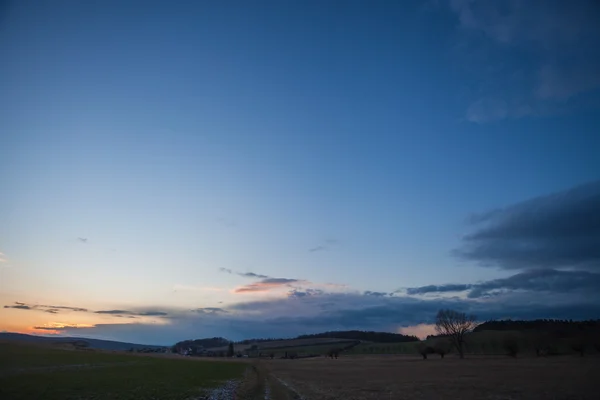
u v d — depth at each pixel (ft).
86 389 135.64
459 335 468.75
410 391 155.94
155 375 218.59
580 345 427.74
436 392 149.38
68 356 314.14
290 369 349.20
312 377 248.11
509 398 125.29
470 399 127.24
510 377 197.47
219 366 388.78
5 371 179.93
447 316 477.36
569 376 192.95
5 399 106.93
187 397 136.77
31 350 346.74
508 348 435.94
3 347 351.67
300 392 164.76
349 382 205.26
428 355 630.33
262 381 224.94
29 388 128.98
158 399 126.72
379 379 218.79
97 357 341.62
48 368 211.61
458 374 232.53
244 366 423.64
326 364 436.76
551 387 149.69
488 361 378.53
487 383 173.06
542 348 461.78
